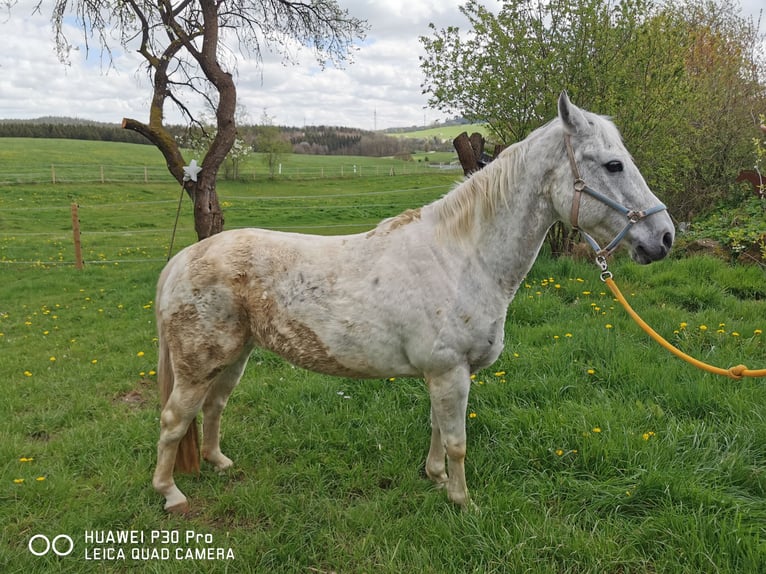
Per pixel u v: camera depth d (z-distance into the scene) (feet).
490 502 9.12
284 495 9.97
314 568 8.28
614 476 9.58
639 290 19.74
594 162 8.07
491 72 24.62
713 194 31.24
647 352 14.19
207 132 28.86
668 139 24.76
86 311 24.32
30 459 11.07
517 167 8.55
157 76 24.30
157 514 9.63
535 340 15.87
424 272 8.52
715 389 11.84
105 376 16.19
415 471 10.46
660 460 9.68
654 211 7.88
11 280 32.22
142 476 10.57
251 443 11.85
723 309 17.40
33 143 146.61
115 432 12.38
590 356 14.32
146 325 21.77
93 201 72.13
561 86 23.45
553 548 8.04
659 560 7.79
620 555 7.88
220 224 23.70
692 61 36.60
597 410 11.19
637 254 8.05
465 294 8.47
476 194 8.61
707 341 15.07
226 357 9.27
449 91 25.18
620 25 23.66
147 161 127.65
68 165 109.70
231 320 9.12
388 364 8.89
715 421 11.00
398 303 8.50
